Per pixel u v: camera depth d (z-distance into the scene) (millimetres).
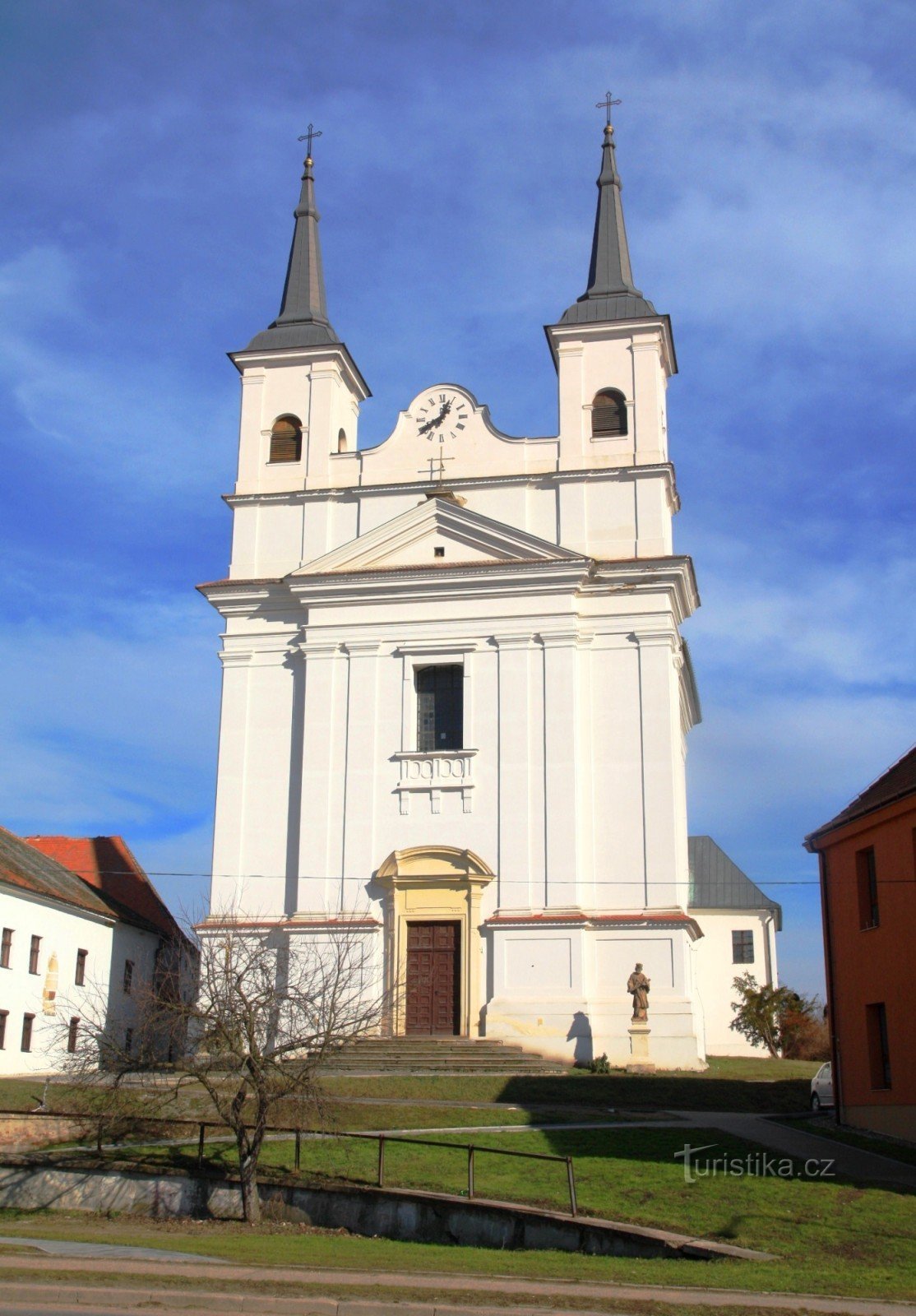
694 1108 35031
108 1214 27406
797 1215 22453
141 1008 33344
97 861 60156
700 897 68188
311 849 45625
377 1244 22906
